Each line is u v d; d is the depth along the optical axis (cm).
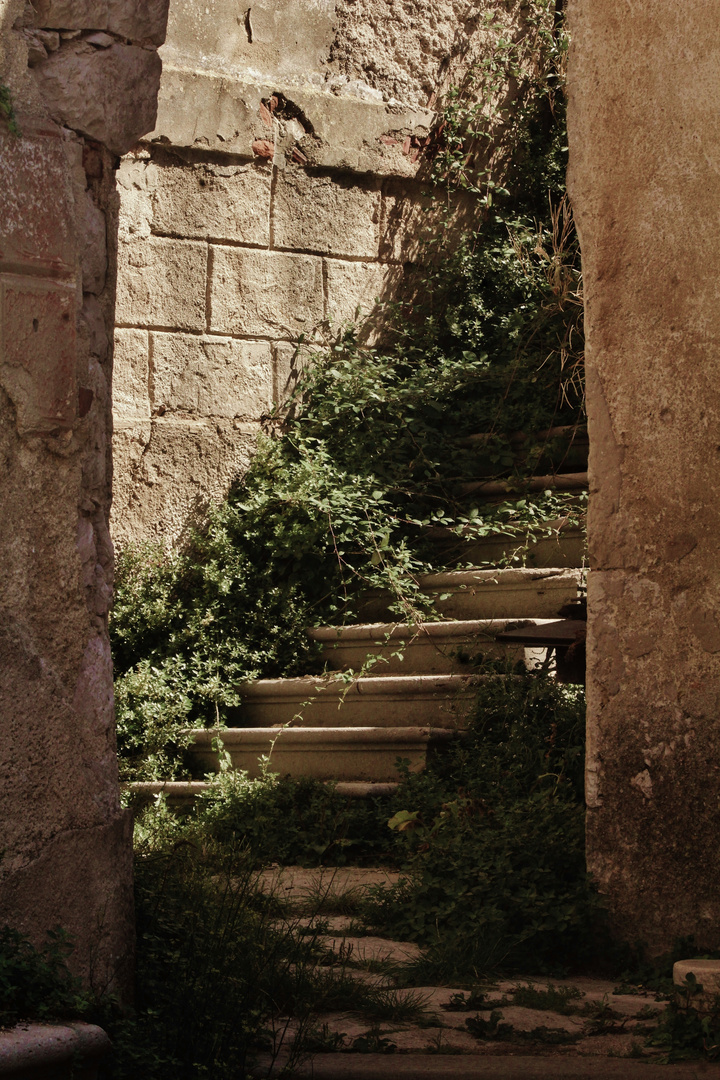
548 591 740
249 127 926
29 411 312
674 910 439
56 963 294
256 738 754
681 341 455
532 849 480
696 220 452
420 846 553
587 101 488
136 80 349
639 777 454
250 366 930
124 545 873
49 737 311
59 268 321
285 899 504
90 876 316
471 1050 328
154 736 769
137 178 889
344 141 966
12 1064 252
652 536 459
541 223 1023
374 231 989
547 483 853
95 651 328
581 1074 304
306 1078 302
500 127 1041
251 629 842
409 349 977
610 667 466
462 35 1025
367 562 848
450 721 704
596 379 479
